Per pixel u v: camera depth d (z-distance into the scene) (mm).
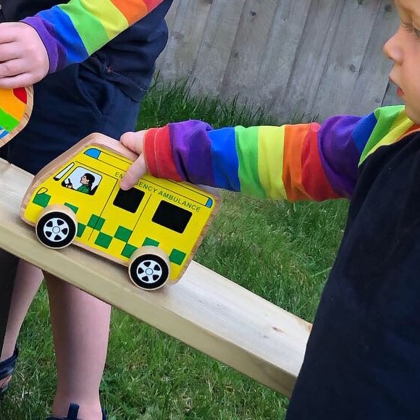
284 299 2602
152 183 1153
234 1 4258
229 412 1975
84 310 1593
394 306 949
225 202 3223
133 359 2053
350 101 4367
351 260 1006
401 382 939
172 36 4301
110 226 1151
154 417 1874
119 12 1266
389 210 988
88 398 1638
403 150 1004
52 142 1573
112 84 1577
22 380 1865
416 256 948
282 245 2959
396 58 943
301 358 1213
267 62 4336
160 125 3805
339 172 1133
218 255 2705
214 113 4219
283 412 2035
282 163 1156
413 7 904
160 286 1149
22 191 1304
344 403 967
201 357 2119
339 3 4234
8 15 1573
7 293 1309
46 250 1117
